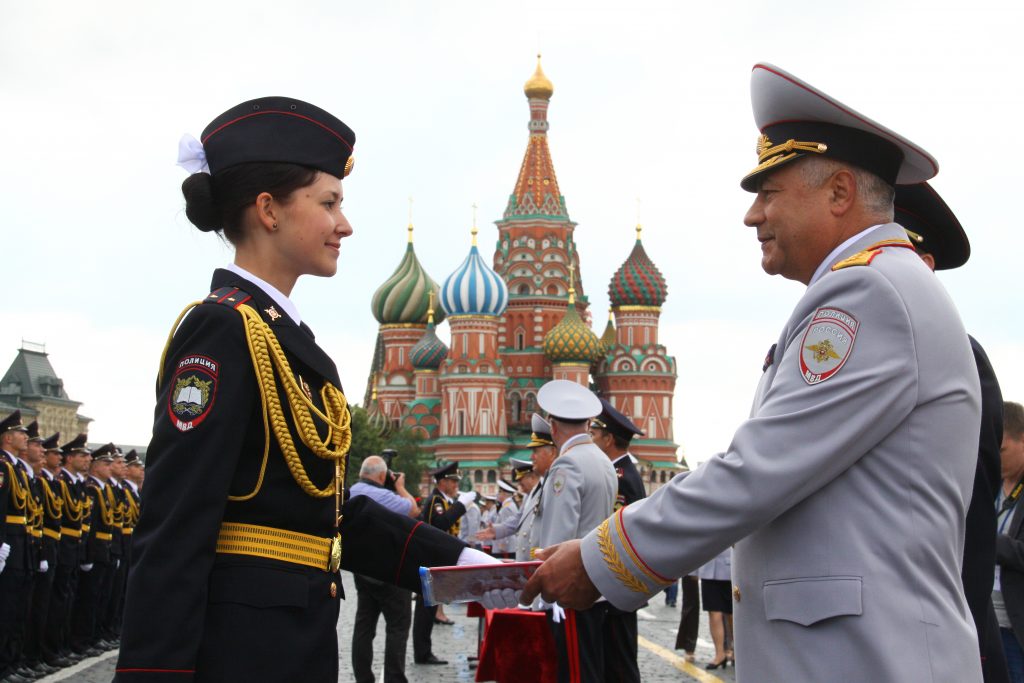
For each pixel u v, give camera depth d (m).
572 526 10.50
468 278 113.50
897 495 4.00
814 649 3.99
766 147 4.52
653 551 4.15
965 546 5.48
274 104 4.64
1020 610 8.27
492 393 112.50
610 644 10.43
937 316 4.06
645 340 117.25
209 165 4.70
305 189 4.64
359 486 15.41
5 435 16.66
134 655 3.97
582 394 11.05
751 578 4.21
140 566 4.05
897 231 4.37
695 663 17.66
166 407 4.23
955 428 4.05
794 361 4.11
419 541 4.94
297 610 4.27
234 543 4.26
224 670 4.12
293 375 4.39
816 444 3.95
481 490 110.38
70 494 18.38
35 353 122.94
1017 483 8.67
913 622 3.90
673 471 115.06
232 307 4.38
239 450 4.22
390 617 14.95
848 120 4.35
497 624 6.06
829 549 4.00
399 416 123.94
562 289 121.38
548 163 124.50
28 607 16.52
